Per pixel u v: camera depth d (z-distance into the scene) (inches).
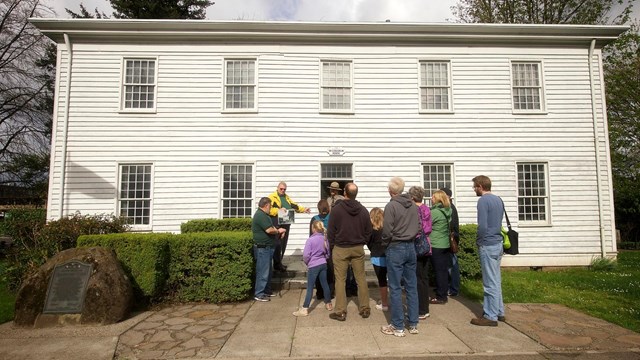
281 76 447.5
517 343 185.6
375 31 447.2
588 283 330.3
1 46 780.0
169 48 446.0
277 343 186.5
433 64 459.8
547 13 769.6
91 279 223.1
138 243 254.8
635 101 790.5
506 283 328.8
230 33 440.8
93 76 437.7
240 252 265.0
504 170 444.5
